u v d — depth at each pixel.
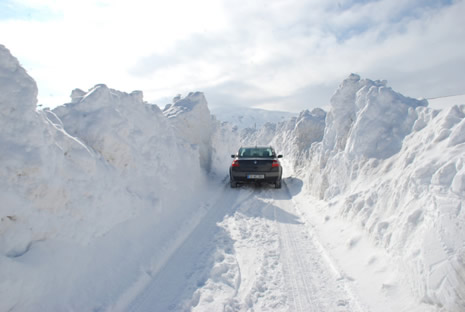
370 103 5.39
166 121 6.58
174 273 3.52
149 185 4.84
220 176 11.33
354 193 4.68
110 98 4.36
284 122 36.97
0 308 1.95
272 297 3.03
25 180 2.38
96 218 3.12
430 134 3.66
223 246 4.38
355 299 2.88
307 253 4.14
